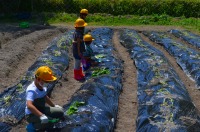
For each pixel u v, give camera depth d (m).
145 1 24.58
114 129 7.63
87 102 7.91
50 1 25.09
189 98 8.95
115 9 24.64
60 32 19.62
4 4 24.28
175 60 13.80
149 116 7.55
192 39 17.09
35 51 14.74
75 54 10.55
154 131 6.86
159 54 13.20
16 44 14.75
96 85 9.08
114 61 12.05
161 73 10.62
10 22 22.91
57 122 6.93
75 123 6.83
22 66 12.49
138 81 10.56
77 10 24.89
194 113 7.63
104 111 7.62
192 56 13.17
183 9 24.48
